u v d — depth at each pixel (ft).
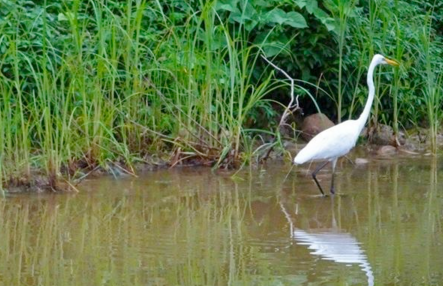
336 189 43.80
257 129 52.70
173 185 44.50
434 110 57.16
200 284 29.19
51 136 42.80
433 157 52.75
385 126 57.41
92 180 45.29
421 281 29.40
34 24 47.83
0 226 36.65
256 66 55.47
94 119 46.14
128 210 39.47
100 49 46.29
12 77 47.55
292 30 55.62
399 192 42.96
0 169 41.34
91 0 47.09
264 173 47.70
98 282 29.55
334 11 55.26
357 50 57.57
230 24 54.95
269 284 29.09
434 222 37.17
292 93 50.34
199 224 37.17
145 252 32.96
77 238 34.96
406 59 59.21
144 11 51.83
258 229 36.37
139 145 48.91
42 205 40.24
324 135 43.19
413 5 63.41
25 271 30.78
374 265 31.22
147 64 49.24
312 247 33.55
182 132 49.26
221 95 50.29
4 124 43.19
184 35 51.47
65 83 47.88
